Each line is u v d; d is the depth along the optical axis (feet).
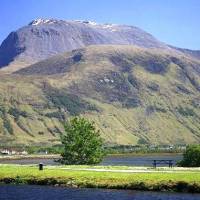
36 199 235.81
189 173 269.23
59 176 286.46
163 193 240.12
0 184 292.61
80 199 230.89
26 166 369.09
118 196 235.40
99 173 285.02
